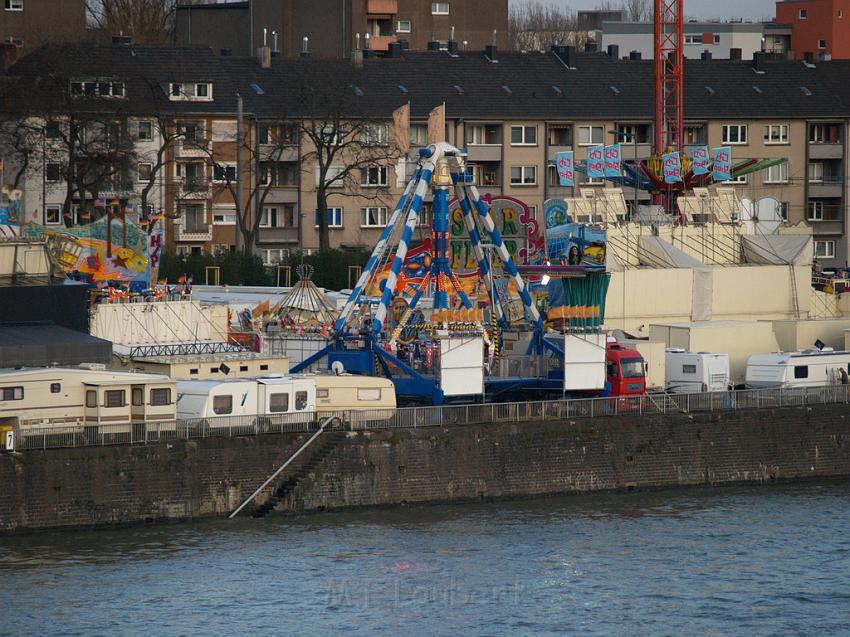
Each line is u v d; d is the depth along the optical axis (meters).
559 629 197.75
